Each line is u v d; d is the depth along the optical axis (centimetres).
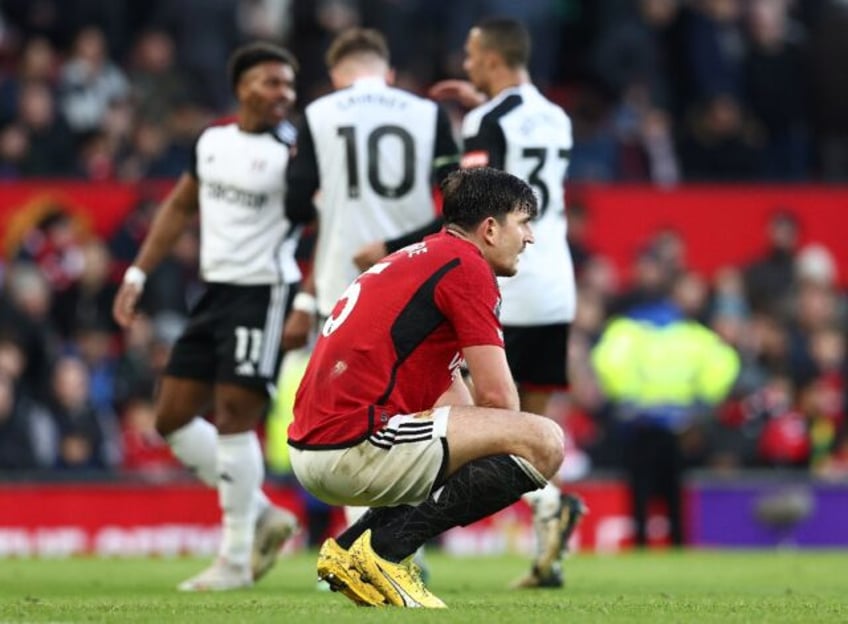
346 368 2083
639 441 4822
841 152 7231
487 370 2053
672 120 7131
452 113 6469
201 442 3092
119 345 5641
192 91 6425
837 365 5759
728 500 5194
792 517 5091
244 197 3005
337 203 2952
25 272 5394
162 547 4781
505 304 2958
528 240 2158
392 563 2069
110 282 5644
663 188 6262
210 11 6656
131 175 6106
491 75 3061
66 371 5106
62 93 6284
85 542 4741
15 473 4938
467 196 2136
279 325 3011
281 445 4897
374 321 2083
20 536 4694
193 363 3031
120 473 4828
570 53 7369
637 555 4516
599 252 6225
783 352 5688
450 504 2061
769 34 7225
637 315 4872
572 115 6988
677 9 7194
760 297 6025
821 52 7169
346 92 2973
